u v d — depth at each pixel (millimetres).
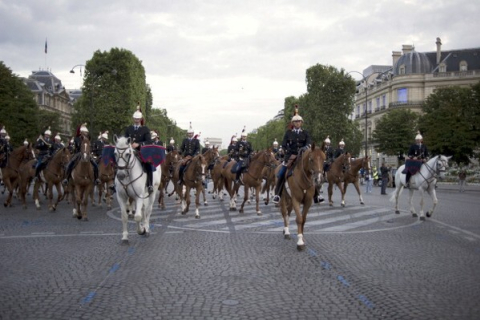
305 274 9008
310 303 7227
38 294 7645
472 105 56875
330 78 66375
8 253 10844
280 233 14047
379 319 6559
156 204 23047
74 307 7008
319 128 65938
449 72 86125
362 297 7539
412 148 18359
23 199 20766
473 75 84750
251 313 6770
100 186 21531
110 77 57531
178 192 19734
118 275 8875
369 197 30062
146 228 13359
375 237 13422
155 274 8961
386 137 66500
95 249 11367
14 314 6703
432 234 14023
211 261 10102
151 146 12977
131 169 12141
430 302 7301
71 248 11484
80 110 59156
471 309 6984
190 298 7461
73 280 8500
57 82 114188
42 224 15680
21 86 61094
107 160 13602
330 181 22656
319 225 15953
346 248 11680
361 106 111000
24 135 57969
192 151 21359
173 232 14102
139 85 61344
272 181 23391
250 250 11344
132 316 6633
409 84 88750
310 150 11547
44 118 75688
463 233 14234
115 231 14234
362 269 9430
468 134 54406
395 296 7602
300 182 11555
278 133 110688
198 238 13055
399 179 19031
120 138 12055
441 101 58094
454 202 26688
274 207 21953
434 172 17172
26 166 20531
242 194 31172
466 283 8406
